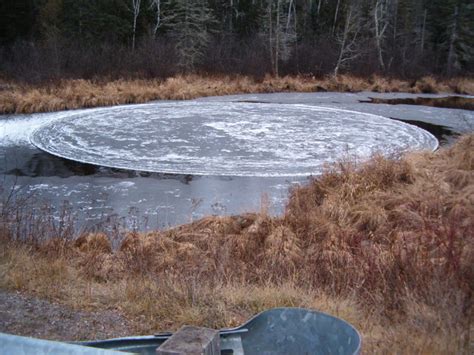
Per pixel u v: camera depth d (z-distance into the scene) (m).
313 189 11.34
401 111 25.95
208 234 8.98
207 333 2.52
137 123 20.80
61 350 2.04
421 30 44.88
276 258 7.86
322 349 2.51
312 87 33.81
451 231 6.77
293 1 44.25
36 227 8.50
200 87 30.20
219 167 14.52
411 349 4.02
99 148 16.53
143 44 33.78
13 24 31.66
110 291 5.55
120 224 10.13
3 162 14.66
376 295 5.54
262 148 16.88
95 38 34.53
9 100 22.98
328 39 40.22
